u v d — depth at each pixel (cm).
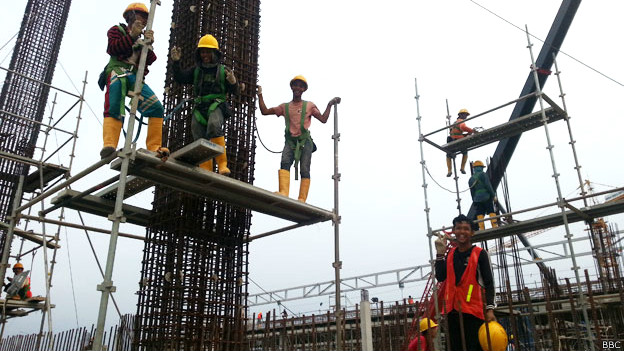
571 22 1670
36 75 1698
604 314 1339
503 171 1716
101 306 591
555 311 1214
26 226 1484
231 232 993
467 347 580
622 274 1429
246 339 939
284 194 943
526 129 1377
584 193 1224
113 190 924
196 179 801
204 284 909
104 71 788
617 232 1546
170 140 1012
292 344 831
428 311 1038
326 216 917
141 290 928
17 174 1515
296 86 1020
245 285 979
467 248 614
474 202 1502
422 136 1373
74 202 948
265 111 1010
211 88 852
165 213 957
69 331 920
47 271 986
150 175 785
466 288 588
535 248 1731
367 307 875
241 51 1096
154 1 750
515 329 534
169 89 1062
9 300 1338
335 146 941
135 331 901
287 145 995
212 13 1070
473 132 1488
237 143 1028
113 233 626
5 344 1205
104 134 743
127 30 798
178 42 1079
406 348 902
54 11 1823
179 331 842
